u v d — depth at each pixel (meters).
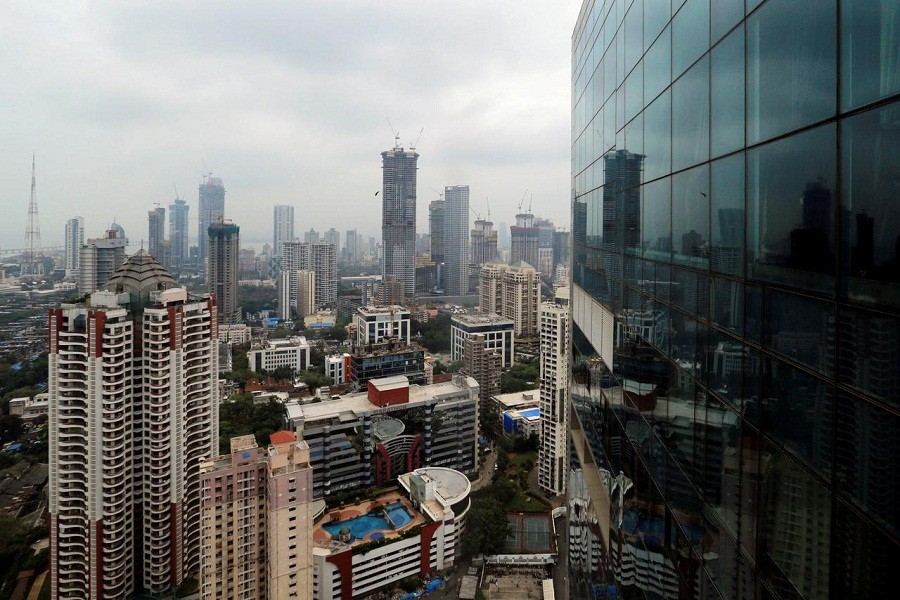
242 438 76.69
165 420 90.19
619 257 25.83
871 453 8.76
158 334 87.88
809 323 10.52
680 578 17.28
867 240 8.88
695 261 16.31
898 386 8.16
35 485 138.88
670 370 18.44
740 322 13.38
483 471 159.25
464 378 160.50
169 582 92.56
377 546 105.69
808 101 10.55
